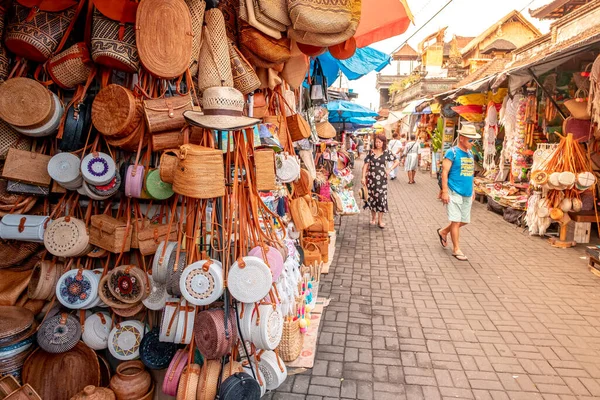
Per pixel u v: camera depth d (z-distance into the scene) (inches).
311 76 233.1
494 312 168.9
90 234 94.0
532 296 185.2
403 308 173.3
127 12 86.1
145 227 94.8
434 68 1261.1
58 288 92.0
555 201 269.9
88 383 98.6
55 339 91.4
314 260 185.8
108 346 96.7
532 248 264.4
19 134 96.1
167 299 92.8
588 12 390.3
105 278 93.1
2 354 90.5
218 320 85.2
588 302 177.8
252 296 84.7
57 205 98.3
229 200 92.0
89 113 93.4
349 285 200.7
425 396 114.9
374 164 324.5
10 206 97.5
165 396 100.3
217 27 97.7
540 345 142.2
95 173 89.1
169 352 97.2
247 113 129.6
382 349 140.0
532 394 115.7
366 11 166.2
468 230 318.0
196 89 107.3
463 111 484.4
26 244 101.7
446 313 168.2
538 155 281.7
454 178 238.2
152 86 93.0
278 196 156.3
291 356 127.3
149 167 91.7
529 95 343.6
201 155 79.5
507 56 783.1
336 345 142.6
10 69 95.5
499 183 396.5
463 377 123.7
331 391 116.9
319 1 97.0
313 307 158.7
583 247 262.8
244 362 97.9
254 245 95.0
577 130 265.1
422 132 905.5
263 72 134.6
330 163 296.4
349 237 300.5
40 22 90.0
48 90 89.8
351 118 482.9
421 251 261.4
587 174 253.3
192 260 87.7
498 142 462.9
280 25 106.7
